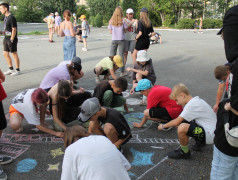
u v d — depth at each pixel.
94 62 8.01
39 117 3.41
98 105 2.31
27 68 7.20
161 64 7.86
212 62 8.27
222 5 32.28
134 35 6.41
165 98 3.27
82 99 3.86
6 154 2.95
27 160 2.84
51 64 7.75
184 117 2.70
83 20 10.12
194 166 2.74
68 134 1.74
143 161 2.83
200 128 2.65
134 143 3.22
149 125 3.71
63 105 3.40
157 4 28.69
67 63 4.25
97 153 1.56
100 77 6.16
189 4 31.11
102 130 2.93
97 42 13.44
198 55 9.61
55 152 3.01
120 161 1.62
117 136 2.70
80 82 5.78
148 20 6.07
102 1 30.91
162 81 5.95
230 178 1.97
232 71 1.62
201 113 2.68
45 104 3.27
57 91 3.18
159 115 3.31
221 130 1.84
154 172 2.64
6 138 3.30
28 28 23.73
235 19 1.58
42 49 10.72
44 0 33.47
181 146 2.82
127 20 6.37
